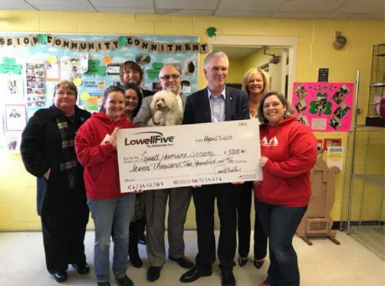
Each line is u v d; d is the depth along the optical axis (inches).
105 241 74.3
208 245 83.3
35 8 102.2
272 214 72.2
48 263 81.4
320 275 87.8
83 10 103.8
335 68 114.6
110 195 72.0
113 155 71.5
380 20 113.0
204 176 74.5
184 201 88.3
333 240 109.4
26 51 105.7
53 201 78.5
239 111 77.5
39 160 75.5
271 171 68.4
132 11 104.3
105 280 76.0
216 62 73.3
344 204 121.5
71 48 106.3
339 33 112.7
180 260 91.7
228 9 101.0
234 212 79.7
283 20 110.9
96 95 108.9
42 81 107.2
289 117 71.8
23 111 107.8
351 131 117.4
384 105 104.1
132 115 84.0
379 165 120.5
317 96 115.3
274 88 138.9
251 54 193.5
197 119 77.7
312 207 111.2
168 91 79.9
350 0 92.6
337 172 113.0
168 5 97.7
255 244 90.7
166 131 72.7
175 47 108.5
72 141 79.9
